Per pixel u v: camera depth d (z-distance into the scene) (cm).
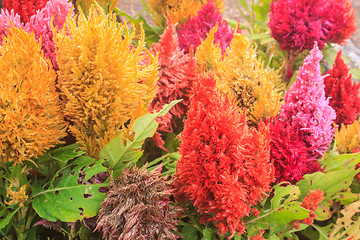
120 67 44
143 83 49
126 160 47
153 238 44
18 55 42
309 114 51
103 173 47
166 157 53
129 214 43
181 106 55
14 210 46
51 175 48
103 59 44
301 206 47
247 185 45
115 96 45
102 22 44
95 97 44
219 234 46
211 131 44
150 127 47
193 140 44
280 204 49
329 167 54
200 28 71
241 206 44
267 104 52
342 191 55
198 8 88
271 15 78
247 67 53
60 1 49
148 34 90
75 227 48
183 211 48
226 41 71
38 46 44
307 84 51
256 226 49
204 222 47
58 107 44
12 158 43
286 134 50
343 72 63
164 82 52
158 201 45
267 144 46
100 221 44
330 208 56
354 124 60
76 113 45
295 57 79
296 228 49
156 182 45
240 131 44
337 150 61
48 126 44
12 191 44
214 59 57
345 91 63
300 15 74
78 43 44
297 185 51
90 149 47
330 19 75
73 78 44
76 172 46
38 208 44
